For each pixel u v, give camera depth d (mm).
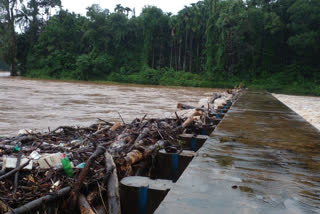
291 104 23438
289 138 4539
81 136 4816
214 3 57812
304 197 2105
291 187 2312
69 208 2559
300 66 52344
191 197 2066
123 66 64938
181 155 3768
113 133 5000
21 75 69312
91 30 63656
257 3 55344
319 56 50406
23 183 2717
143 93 28703
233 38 52312
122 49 65875
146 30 62969
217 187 2279
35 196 2496
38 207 2367
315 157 3346
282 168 2863
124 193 2744
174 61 66375
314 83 48906
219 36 55281
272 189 2262
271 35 52312
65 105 14531
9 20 65812
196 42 64375
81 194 2645
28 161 2770
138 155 3715
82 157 3400
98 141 4324
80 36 70375
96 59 62062
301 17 48875
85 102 16578
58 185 2691
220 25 53500
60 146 3881
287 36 53281
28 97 18391
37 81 47438
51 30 67188
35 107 13141
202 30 61469
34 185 2664
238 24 51844
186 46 60625
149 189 2672
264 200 2039
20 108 12555
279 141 4289
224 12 54969
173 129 5363
